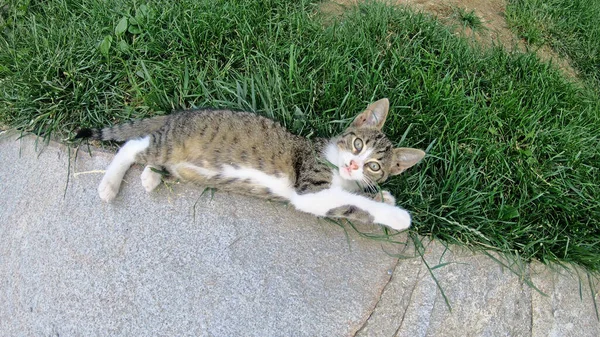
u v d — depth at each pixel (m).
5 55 0.72
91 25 0.75
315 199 0.60
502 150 0.71
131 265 0.57
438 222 0.64
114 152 0.65
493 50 0.86
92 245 0.58
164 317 0.54
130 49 0.72
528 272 0.64
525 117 0.75
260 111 0.68
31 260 0.58
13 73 0.70
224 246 0.59
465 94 0.78
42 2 0.80
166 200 0.61
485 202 0.67
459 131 0.70
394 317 0.57
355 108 0.71
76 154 0.65
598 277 0.66
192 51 0.73
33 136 0.67
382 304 0.58
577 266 0.66
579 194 0.69
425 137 0.70
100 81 0.70
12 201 0.62
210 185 0.62
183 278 0.56
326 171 0.62
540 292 0.62
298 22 0.78
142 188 0.62
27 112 0.68
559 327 0.61
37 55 0.71
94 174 0.63
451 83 0.76
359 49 0.78
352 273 0.59
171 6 0.77
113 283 0.56
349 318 0.56
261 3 0.81
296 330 0.54
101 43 0.70
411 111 0.72
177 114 0.62
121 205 0.61
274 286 0.57
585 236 0.67
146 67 0.71
